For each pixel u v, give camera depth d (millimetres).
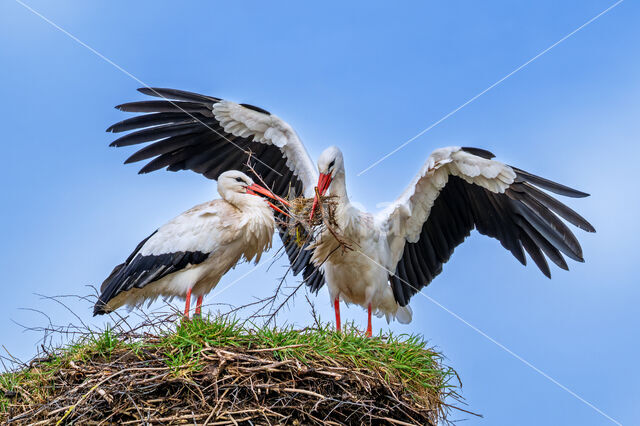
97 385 9000
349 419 9250
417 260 13500
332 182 12297
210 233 12008
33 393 9422
